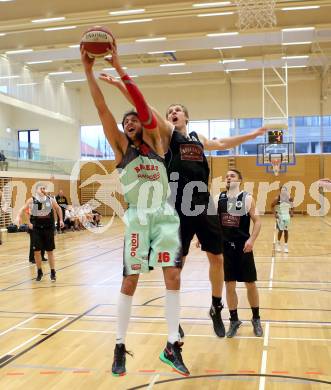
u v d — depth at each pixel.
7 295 6.87
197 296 6.56
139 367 3.89
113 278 8.19
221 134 26.67
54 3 15.83
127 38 19.44
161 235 3.26
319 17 17.31
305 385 3.46
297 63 23.03
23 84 23.12
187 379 3.62
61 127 27.53
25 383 3.59
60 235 17.11
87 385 3.54
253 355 4.14
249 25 15.91
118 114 26.83
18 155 21.31
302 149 25.81
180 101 26.95
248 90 26.17
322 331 4.84
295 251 11.33
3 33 18.12
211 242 4.18
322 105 25.27
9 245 14.27
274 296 6.48
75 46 20.19
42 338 4.71
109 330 4.96
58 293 6.96
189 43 20.03
